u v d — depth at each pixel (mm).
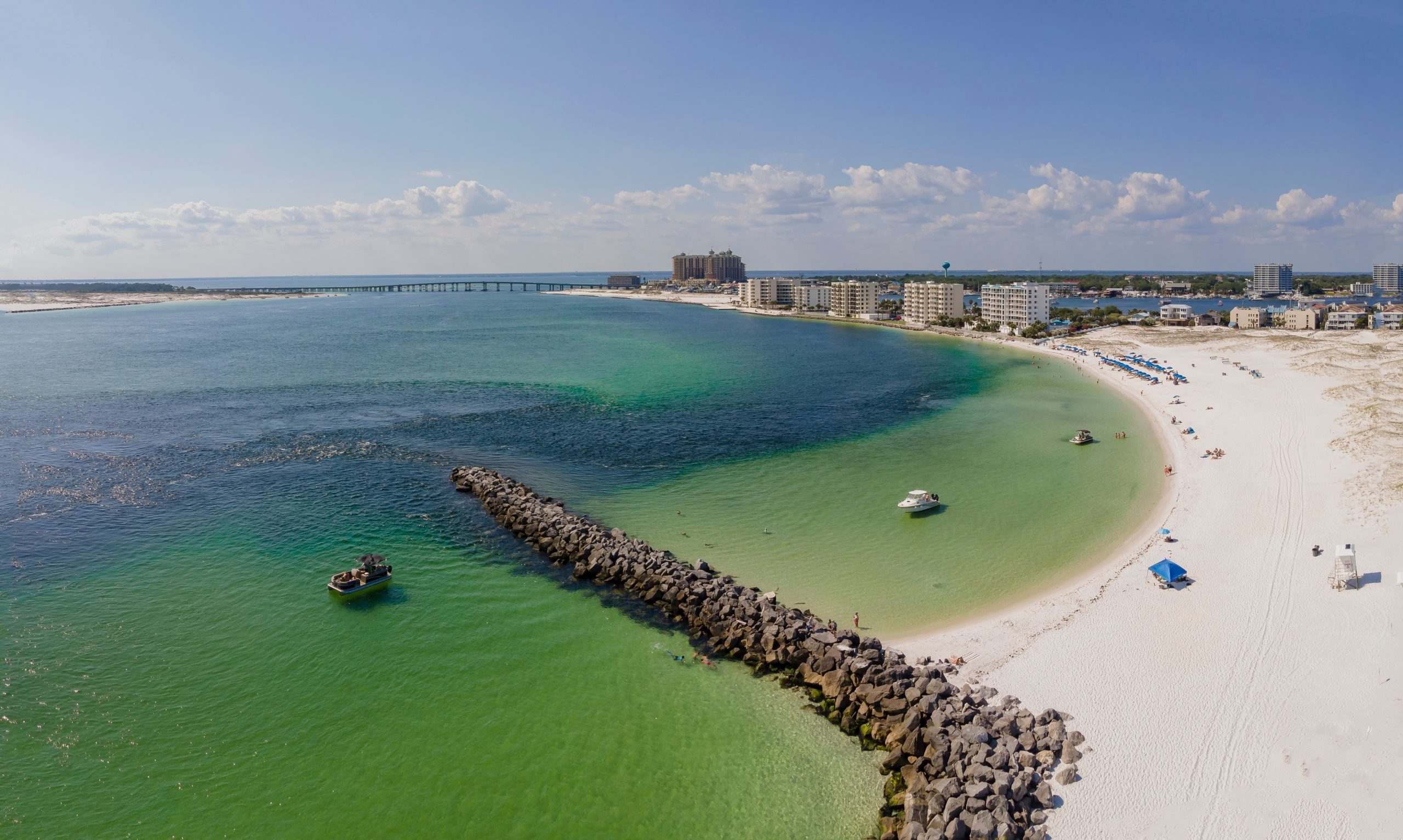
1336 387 123875
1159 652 48656
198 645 53281
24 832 36719
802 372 178750
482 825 37438
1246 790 36688
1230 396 129750
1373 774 36906
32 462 95438
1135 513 75375
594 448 105312
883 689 44750
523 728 44625
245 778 40656
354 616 57406
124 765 41375
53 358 196625
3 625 55375
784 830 36875
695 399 142250
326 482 88750
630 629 55781
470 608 58969
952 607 56844
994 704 43969
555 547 68938
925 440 109562
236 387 152750
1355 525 64688
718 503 82125
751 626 53750
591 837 36625
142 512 78312
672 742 43219
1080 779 37625
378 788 39969
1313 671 45438
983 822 34156
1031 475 90625
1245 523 69125
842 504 81500
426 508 80188
